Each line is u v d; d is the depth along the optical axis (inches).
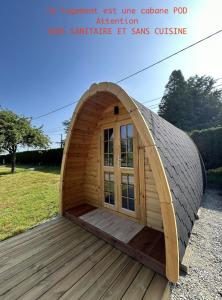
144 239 82.8
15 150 477.7
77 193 140.0
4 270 68.4
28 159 818.2
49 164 699.4
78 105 110.7
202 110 725.9
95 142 135.9
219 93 741.3
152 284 59.4
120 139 115.3
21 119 503.8
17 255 78.8
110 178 124.5
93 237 95.4
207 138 322.3
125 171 111.0
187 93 770.2
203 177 213.5
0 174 434.3
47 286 59.5
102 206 130.3
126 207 112.0
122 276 63.7
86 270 67.5
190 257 81.8
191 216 87.1
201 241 98.9
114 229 94.8
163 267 63.2
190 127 681.6
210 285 63.8
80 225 110.4
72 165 132.0
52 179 339.9
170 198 58.1
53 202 178.1
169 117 756.0
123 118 112.5
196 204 114.3
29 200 188.7
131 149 107.9
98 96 102.7
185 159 130.0
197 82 805.9
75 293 56.2
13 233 107.4
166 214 58.4
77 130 122.7
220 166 305.0
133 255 74.9
